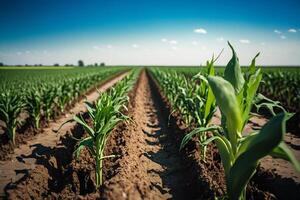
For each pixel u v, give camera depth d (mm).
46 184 4605
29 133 7719
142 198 3639
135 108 10789
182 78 10398
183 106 7758
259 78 2701
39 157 5812
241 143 2691
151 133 8156
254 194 3871
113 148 6000
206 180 4113
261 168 4871
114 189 3395
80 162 5227
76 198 3641
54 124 9039
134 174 4301
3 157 5770
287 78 14375
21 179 4539
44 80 22609
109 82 31062
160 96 15016
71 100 13266
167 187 4535
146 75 45656
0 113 6438
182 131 7023
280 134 1987
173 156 6059
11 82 21875
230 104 2555
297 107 11000
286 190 4211
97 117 4062
